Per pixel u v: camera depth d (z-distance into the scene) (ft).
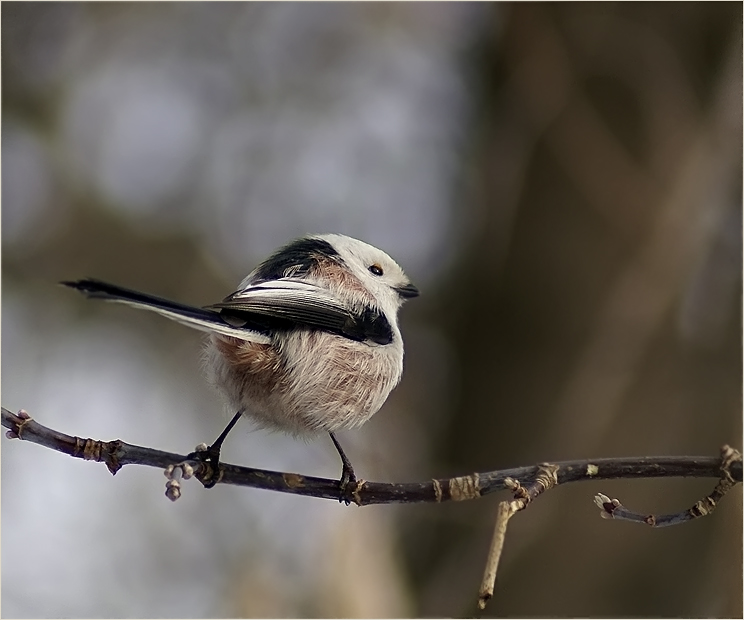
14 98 45.96
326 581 36.11
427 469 41.27
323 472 38.99
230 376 20.61
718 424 34.45
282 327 20.26
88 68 48.24
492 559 13.67
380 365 21.74
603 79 38.09
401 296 24.97
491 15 43.80
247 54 49.80
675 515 17.62
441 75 49.26
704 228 36.29
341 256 23.82
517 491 15.99
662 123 36.86
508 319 38.91
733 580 32.14
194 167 49.01
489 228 40.78
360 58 50.88
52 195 46.62
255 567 36.29
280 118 49.88
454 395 41.75
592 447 34.58
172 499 15.85
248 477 19.48
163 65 49.37
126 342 45.83
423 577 37.22
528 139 39.55
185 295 47.34
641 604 32.86
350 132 49.98
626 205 36.52
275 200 48.73
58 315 45.50
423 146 49.21
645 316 35.45
